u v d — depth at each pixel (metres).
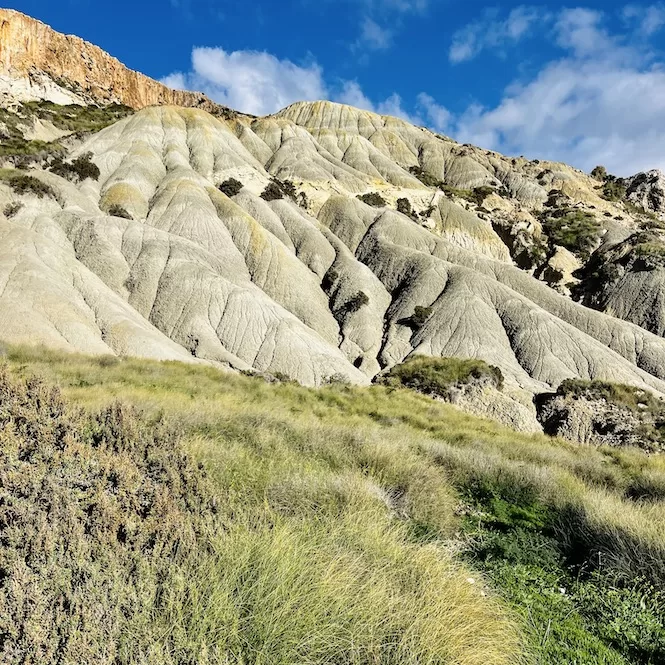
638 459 14.88
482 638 3.88
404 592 4.27
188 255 60.34
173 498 5.14
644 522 6.89
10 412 6.79
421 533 6.30
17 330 36.53
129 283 55.41
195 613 3.40
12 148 88.94
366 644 3.58
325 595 3.81
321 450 8.89
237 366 48.34
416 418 17.48
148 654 3.07
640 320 71.88
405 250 76.81
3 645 3.07
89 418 7.81
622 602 5.43
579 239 99.12
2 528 4.22
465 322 59.94
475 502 8.34
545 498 8.58
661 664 4.50
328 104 165.00
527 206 127.44
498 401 25.62
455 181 137.00
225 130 110.19
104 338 42.69
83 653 2.97
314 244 78.38
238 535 4.44
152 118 102.50
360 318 65.69
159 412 9.80
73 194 66.81
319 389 22.67
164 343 46.06
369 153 129.00
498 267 75.38
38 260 45.72
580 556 6.58
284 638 3.46
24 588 3.33
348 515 5.34
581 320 65.31
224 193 86.44
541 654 4.30
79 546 3.87
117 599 3.45
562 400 25.42
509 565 6.03
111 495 4.99
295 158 110.06
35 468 5.25
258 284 67.38
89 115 130.50
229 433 9.09
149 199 78.56
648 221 118.62
